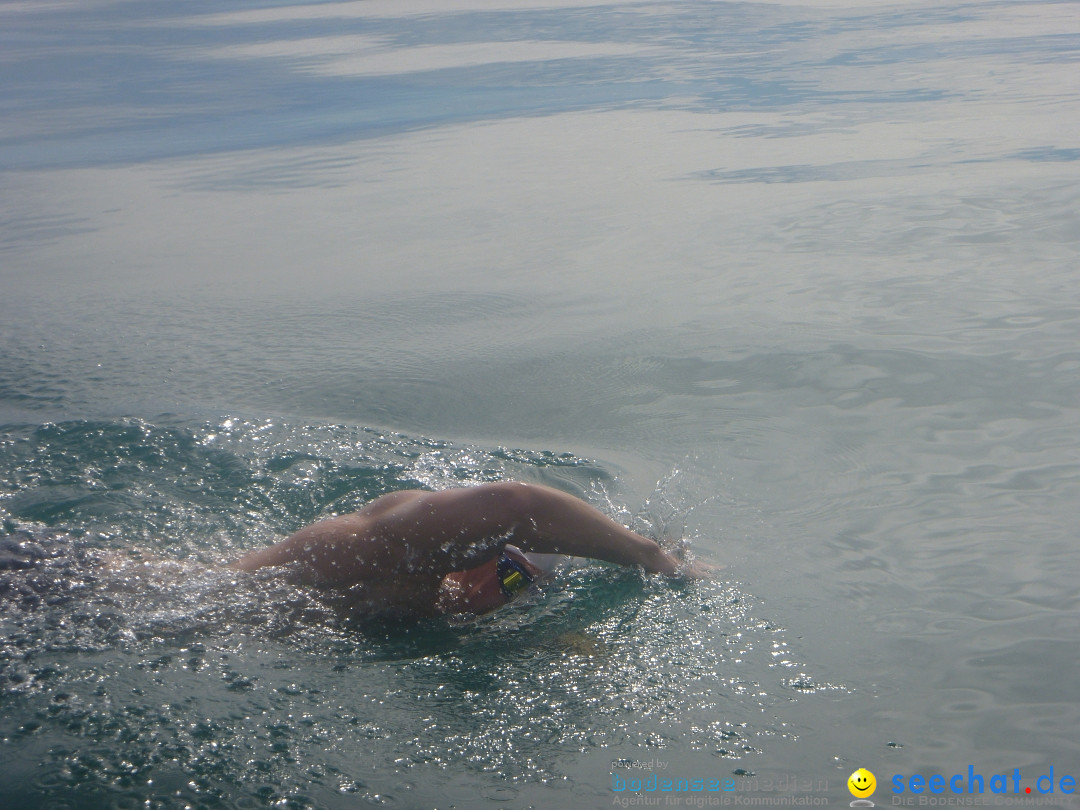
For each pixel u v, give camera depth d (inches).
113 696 117.2
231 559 136.3
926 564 130.9
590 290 223.1
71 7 1216.2
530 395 174.9
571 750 111.7
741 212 285.6
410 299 223.8
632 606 127.3
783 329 192.4
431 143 428.5
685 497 145.3
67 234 303.6
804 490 145.2
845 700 115.3
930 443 153.0
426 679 119.6
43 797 108.7
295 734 113.7
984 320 189.5
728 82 542.3
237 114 530.6
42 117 541.3
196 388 180.7
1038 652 118.8
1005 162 321.7
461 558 128.1
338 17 1012.5
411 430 165.8
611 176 344.8
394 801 108.0
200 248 280.4
